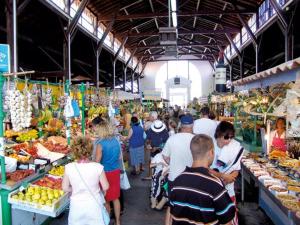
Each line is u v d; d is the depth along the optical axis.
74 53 15.42
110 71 21.62
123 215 4.20
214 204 1.66
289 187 3.05
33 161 3.70
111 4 13.08
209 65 27.97
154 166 4.48
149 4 14.83
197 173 1.74
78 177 2.51
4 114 3.38
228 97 8.10
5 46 3.41
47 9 8.93
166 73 28.70
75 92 5.37
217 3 13.77
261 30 11.49
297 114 3.01
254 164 4.18
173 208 1.75
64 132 5.51
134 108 13.58
